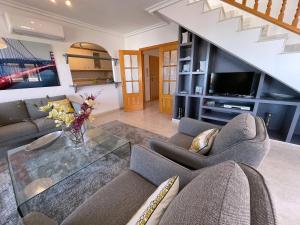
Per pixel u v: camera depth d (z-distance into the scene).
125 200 0.89
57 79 3.21
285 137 2.25
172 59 3.73
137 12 2.90
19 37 2.63
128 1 2.47
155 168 0.99
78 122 1.55
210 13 2.12
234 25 2.01
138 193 0.94
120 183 1.02
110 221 0.77
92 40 3.78
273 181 1.51
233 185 0.43
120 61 4.24
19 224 1.16
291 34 2.32
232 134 0.93
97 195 0.93
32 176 1.33
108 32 4.02
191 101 3.29
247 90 2.47
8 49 2.52
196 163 1.07
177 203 0.47
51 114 1.44
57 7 2.64
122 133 2.84
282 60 1.84
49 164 1.48
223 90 2.71
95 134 2.04
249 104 2.72
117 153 2.11
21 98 2.77
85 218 0.79
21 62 2.68
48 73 3.05
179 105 3.47
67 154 1.63
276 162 1.80
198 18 2.22
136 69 4.55
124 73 4.34
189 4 2.24
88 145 1.79
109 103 4.51
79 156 1.62
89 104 1.56
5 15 2.36
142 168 1.07
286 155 1.94
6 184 1.54
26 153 1.60
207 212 0.35
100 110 4.29
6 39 2.48
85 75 5.17
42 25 2.67
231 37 2.06
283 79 1.89
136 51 4.28
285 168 1.70
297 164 1.76
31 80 2.84
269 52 1.89
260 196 0.46
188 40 2.87
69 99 3.27
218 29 2.12
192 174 0.82
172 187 0.66
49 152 1.64
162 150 1.26
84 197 1.41
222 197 0.38
